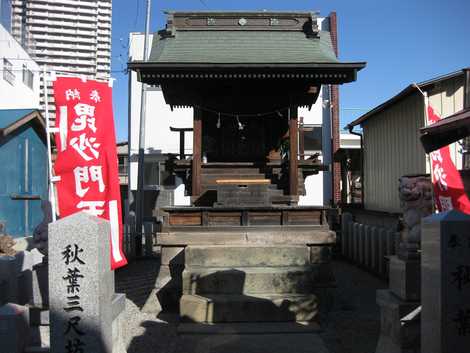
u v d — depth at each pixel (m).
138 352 6.52
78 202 6.03
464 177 8.75
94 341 4.85
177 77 10.05
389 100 13.10
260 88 11.59
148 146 25.55
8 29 23.42
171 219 9.31
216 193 10.88
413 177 6.14
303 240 9.08
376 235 12.48
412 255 5.57
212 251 8.66
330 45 11.59
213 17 11.70
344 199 20.44
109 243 5.39
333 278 9.02
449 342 4.01
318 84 10.84
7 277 6.88
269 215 9.38
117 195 6.20
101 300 4.92
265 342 6.90
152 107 25.62
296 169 10.61
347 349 6.59
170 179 16.12
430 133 6.53
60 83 6.09
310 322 7.71
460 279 4.04
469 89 11.07
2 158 15.30
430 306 4.29
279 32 11.63
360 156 19.58
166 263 9.09
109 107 6.29
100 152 6.15
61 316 4.86
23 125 16.88
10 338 5.30
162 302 8.87
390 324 5.67
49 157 6.05
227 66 9.71
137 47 25.27
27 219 17.41
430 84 11.36
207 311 7.71
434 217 4.29
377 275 12.24
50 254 4.89
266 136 12.28
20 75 22.45
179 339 7.07
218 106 12.04
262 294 8.07
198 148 10.73
